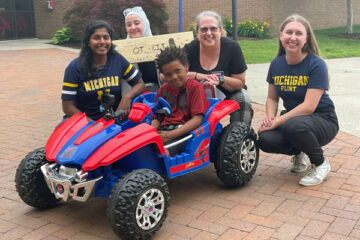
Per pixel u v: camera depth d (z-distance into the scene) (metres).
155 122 3.95
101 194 3.38
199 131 3.77
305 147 4.04
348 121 6.40
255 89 9.27
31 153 3.72
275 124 4.13
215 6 22.05
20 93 9.39
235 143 3.96
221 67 4.57
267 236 3.26
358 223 3.41
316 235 3.25
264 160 4.96
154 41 5.21
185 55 3.72
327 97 4.23
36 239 3.34
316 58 4.08
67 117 4.14
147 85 5.18
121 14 17.97
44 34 23.89
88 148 3.21
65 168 3.22
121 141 3.22
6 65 13.73
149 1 18.67
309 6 23.34
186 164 3.73
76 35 20.31
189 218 3.59
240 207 3.76
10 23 23.19
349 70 11.34
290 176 4.46
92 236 3.37
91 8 19.05
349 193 3.97
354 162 4.76
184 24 22.27
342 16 24.91
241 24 21.25
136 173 3.17
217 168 4.02
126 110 4.07
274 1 22.08
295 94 4.23
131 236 3.09
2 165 4.99
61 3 22.98
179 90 3.84
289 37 4.00
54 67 13.37
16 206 3.94
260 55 14.91
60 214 3.77
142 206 3.13
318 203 3.79
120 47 5.11
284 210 3.67
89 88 4.04
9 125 6.79
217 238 3.26
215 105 4.03
